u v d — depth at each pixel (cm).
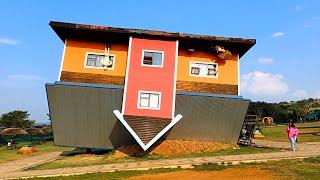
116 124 2273
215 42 2297
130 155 2198
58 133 2323
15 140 5316
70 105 2211
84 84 2156
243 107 2255
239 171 1569
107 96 2195
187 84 2305
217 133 2361
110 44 2331
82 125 2294
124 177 1539
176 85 2286
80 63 2280
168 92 2239
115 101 2212
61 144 2370
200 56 2370
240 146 2528
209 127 2333
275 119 7181
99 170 1738
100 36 2292
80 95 2180
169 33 2267
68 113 2241
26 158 2833
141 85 2234
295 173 1459
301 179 1342
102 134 2339
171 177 1490
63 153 3059
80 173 1703
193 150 2250
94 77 2259
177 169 1688
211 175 1503
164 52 2294
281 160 1797
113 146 2402
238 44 2303
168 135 2352
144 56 2281
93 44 2319
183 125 2309
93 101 2203
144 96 2231
